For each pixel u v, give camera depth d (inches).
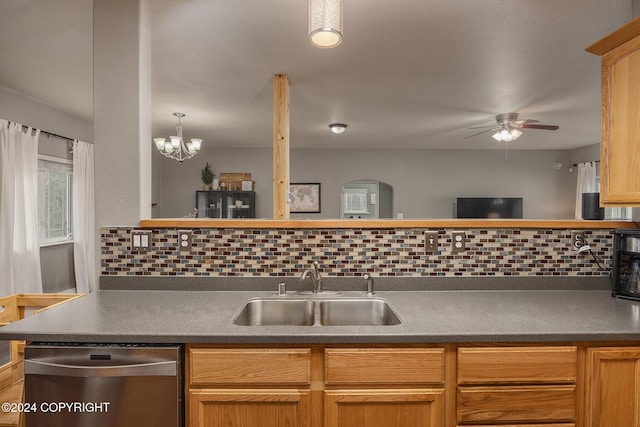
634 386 50.7
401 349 49.4
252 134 215.9
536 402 49.7
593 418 50.3
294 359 48.8
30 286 147.5
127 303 63.7
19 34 94.1
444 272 73.4
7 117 139.6
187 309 60.2
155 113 167.5
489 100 149.7
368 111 165.9
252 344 49.2
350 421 49.3
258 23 85.6
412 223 72.9
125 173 72.0
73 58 109.3
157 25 86.4
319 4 50.4
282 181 115.6
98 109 71.6
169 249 72.9
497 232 73.7
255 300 68.1
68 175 183.6
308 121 185.5
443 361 49.7
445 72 118.4
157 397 47.8
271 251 73.4
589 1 77.4
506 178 271.0
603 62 66.2
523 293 71.7
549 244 73.7
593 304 63.7
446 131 209.6
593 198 211.0
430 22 85.9
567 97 145.8
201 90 134.6
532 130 204.4
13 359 68.8
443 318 55.6
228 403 49.0
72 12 83.4
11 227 136.3
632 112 60.7
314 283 71.4
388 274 73.4
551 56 106.1
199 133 213.6
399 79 124.1
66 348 48.1
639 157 59.7
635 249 66.4
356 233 73.4
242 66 111.8
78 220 177.6
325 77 122.1
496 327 51.5
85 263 181.2
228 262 73.1
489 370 49.5
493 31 90.8
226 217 251.4
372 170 268.4
